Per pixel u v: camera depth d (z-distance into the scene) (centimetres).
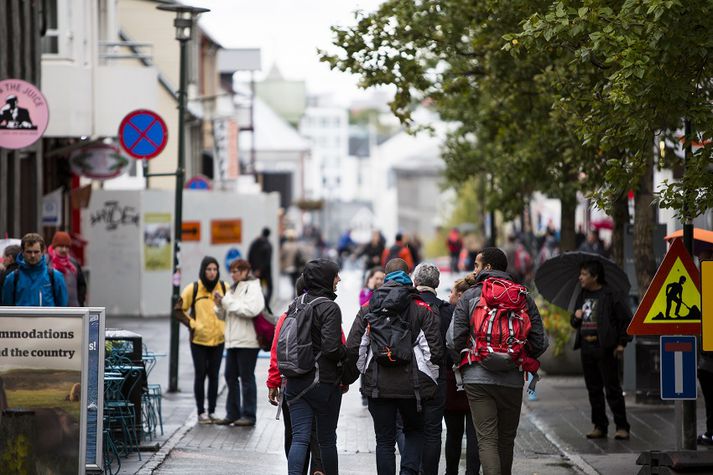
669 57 2423
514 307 2292
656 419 3531
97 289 7138
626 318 3183
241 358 3400
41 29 5322
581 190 3888
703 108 2473
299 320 2328
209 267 3431
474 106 4878
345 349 2323
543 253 7994
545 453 3052
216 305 3416
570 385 4338
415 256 7950
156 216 7144
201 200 7312
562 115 3497
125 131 4153
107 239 7125
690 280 2397
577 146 3769
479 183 8788
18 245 3203
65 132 5397
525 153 4334
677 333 2405
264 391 4197
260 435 3259
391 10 3853
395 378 2288
